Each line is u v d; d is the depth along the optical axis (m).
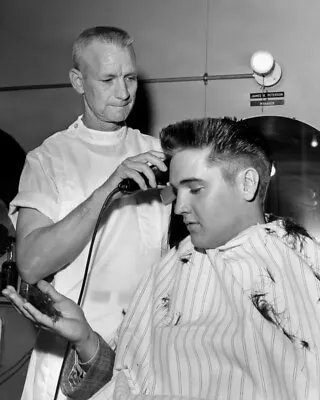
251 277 1.53
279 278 1.51
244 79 2.99
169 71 3.07
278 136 2.87
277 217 1.66
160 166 1.72
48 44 3.28
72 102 3.22
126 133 2.11
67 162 2.02
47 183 1.98
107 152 2.04
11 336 2.94
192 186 1.53
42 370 1.93
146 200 2.01
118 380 1.55
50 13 3.29
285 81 2.93
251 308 1.47
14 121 3.28
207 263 1.62
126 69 1.95
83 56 1.97
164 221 2.00
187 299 1.60
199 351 1.48
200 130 1.53
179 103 3.04
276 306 1.48
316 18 2.94
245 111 2.97
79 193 1.98
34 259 1.86
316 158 2.79
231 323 1.49
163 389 1.51
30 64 3.29
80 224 1.81
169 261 1.72
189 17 3.08
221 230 1.55
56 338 1.93
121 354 1.61
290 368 1.40
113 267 1.95
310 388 1.38
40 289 1.63
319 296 1.47
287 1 2.97
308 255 1.55
